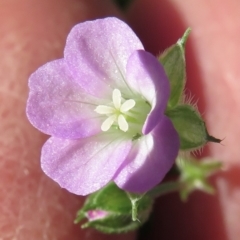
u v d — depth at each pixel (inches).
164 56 1.8
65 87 1.8
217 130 2.8
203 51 2.9
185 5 3.0
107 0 3.0
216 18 2.9
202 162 2.6
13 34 2.6
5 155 2.3
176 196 2.8
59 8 2.8
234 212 2.7
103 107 1.8
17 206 2.3
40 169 2.3
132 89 1.8
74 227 2.3
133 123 1.8
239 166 2.7
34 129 2.4
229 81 2.8
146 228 2.9
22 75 2.5
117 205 2.1
